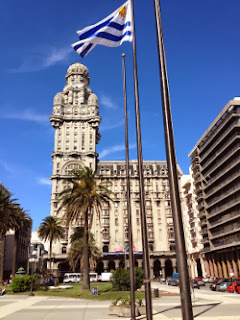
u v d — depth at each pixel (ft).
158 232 327.67
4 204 153.38
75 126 373.61
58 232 224.33
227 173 225.97
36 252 110.32
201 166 279.28
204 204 268.21
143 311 53.67
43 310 63.36
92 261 232.53
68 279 212.64
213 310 58.29
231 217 214.90
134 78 44.75
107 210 330.54
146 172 354.13
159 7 33.37
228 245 216.13
